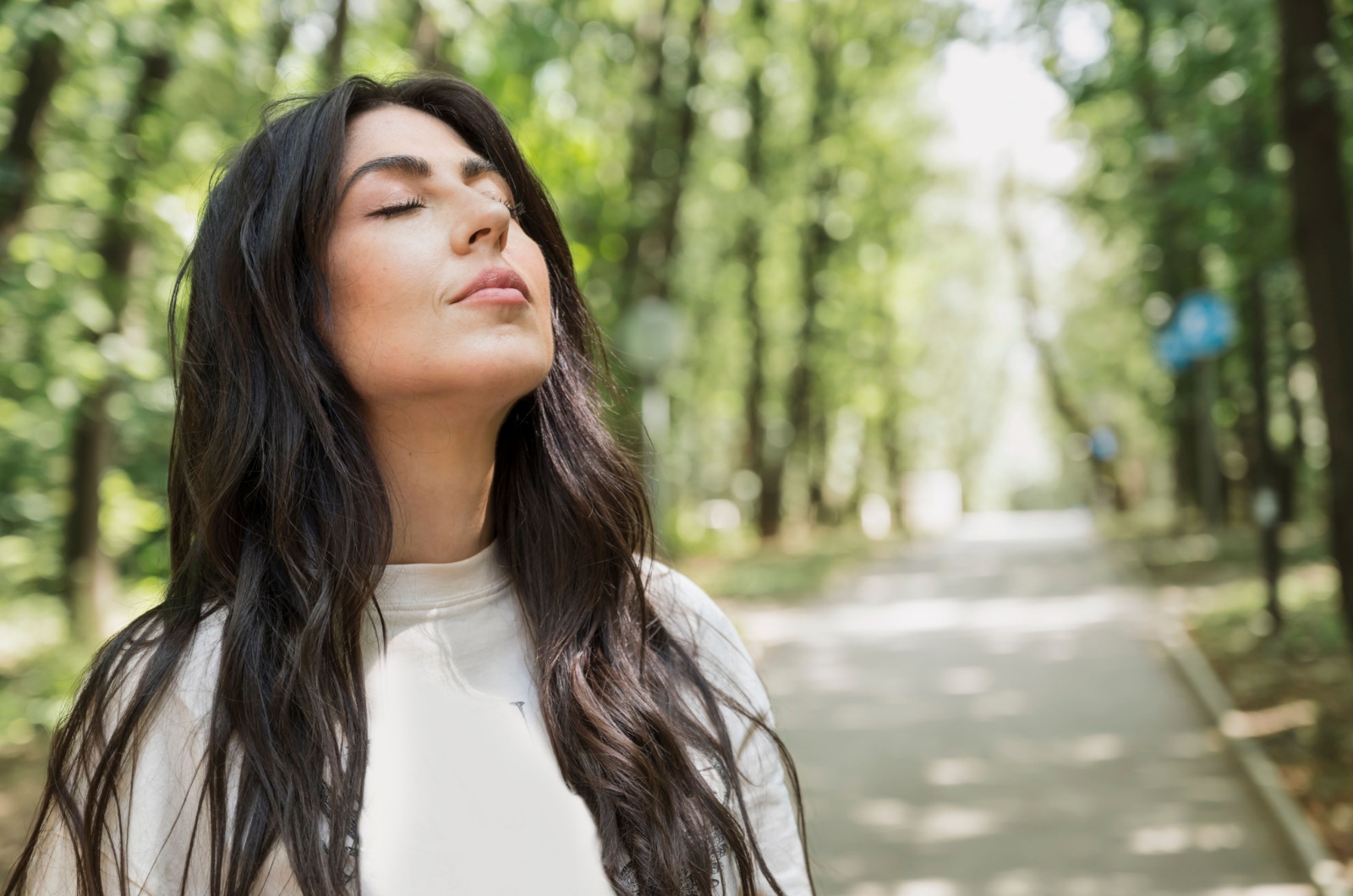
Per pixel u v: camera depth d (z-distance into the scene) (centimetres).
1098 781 673
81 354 891
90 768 94
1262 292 1039
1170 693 895
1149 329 2145
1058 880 523
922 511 5031
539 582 110
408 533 107
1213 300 1302
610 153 1347
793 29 2125
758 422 2575
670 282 1577
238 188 105
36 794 591
